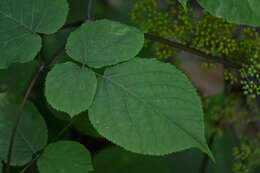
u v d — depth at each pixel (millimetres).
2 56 822
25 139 847
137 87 790
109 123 778
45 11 839
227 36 883
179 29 890
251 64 863
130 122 778
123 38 807
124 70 797
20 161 840
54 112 861
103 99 787
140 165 942
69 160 825
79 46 807
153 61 800
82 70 795
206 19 884
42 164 822
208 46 900
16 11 840
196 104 780
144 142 771
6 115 852
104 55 802
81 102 780
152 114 779
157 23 904
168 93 785
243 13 805
